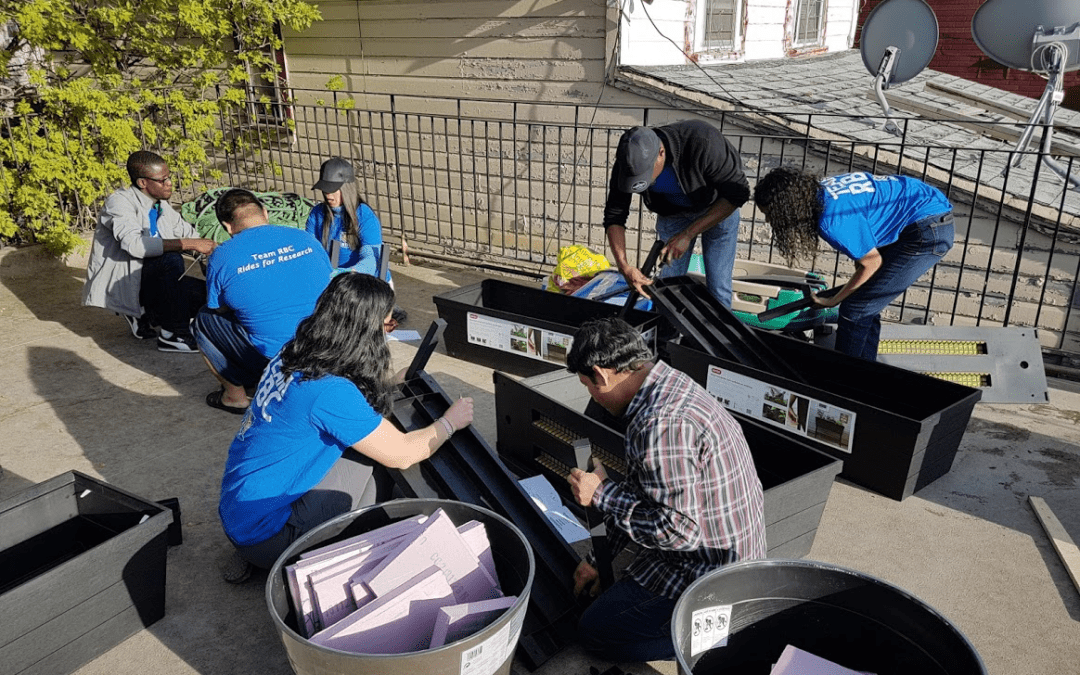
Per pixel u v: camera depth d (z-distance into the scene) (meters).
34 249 7.08
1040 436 4.30
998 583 3.12
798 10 9.17
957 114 7.66
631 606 2.47
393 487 3.19
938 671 2.07
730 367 4.14
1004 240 5.83
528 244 7.68
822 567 2.18
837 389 4.21
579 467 2.54
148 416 4.47
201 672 2.65
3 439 4.18
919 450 3.57
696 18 7.41
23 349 5.41
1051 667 2.69
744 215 6.73
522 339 4.85
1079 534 3.40
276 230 4.18
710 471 2.22
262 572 3.14
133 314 5.39
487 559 2.50
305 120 8.07
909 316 6.29
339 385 2.60
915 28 6.49
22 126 6.88
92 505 2.96
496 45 7.22
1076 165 6.93
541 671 2.66
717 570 2.13
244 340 4.25
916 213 3.94
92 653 2.67
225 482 2.84
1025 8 5.97
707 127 4.43
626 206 4.64
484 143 7.61
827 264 6.50
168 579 3.11
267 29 8.20
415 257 7.91
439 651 1.99
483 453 3.10
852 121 6.59
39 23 6.81
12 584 2.84
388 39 7.82
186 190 9.25
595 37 6.69
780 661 2.12
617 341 2.29
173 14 7.95
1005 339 4.62
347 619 2.14
